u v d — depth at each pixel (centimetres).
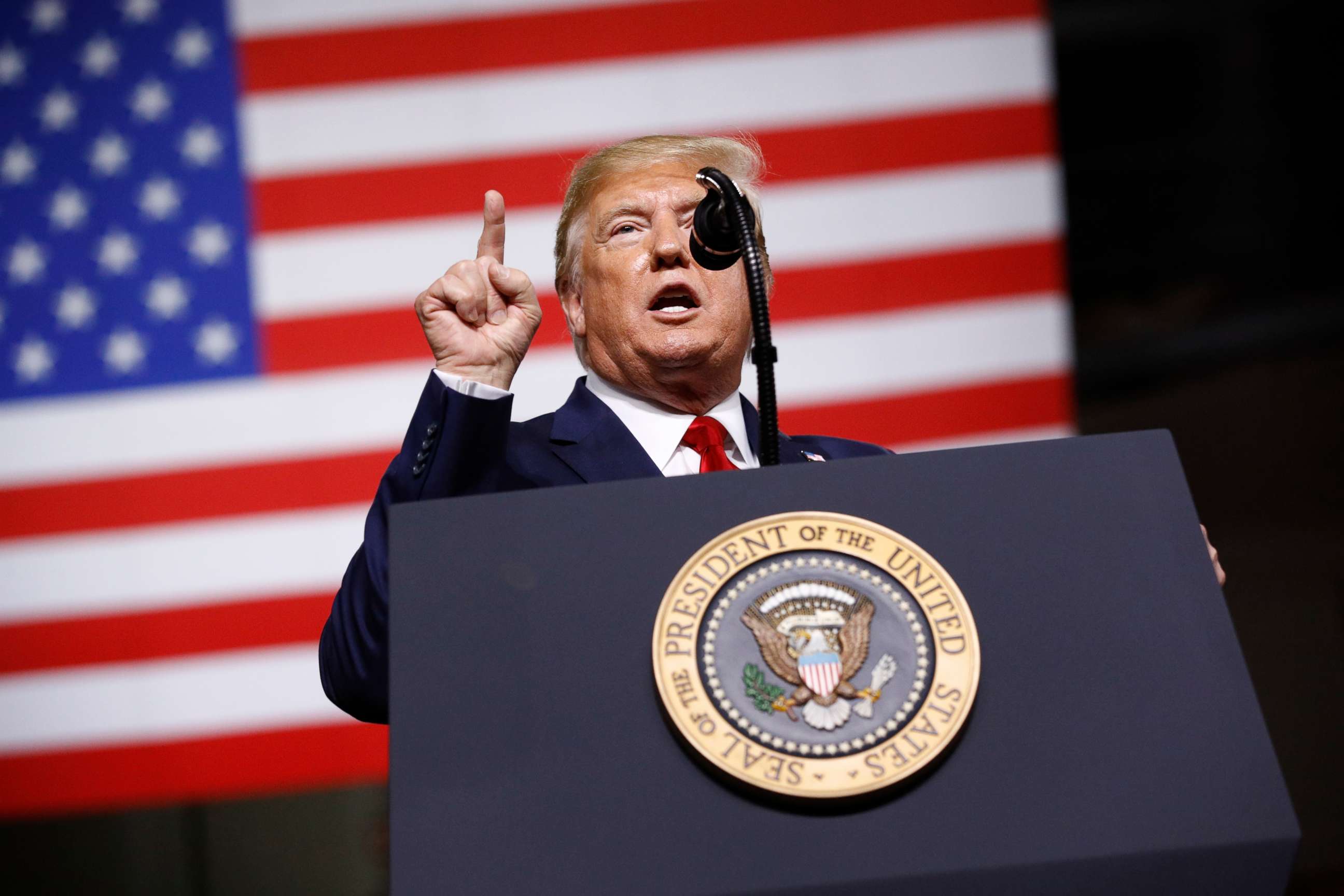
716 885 267
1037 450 315
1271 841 274
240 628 1122
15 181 1178
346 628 400
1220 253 1141
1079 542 304
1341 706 1068
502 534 306
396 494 394
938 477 311
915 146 1159
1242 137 1144
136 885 1148
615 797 276
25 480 1134
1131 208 1148
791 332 1144
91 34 1195
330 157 1171
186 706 1114
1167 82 1155
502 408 391
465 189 1164
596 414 497
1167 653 292
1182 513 309
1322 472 1109
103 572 1126
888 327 1141
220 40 1188
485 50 1177
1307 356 1123
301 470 1138
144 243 1167
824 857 269
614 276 509
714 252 391
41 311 1159
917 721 279
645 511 307
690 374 504
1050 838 272
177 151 1178
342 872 1149
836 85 1163
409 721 286
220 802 1156
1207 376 1130
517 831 273
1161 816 275
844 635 288
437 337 409
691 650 286
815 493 309
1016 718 283
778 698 281
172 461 1139
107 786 1108
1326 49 1137
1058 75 1159
